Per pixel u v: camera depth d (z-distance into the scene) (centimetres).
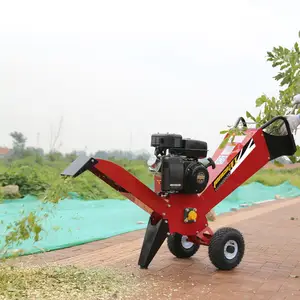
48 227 744
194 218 543
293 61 652
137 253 634
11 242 493
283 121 583
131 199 534
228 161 569
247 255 638
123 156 1270
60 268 519
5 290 421
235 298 440
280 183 1880
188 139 535
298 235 816
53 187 497
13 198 978
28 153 1140
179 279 504
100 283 467
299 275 532
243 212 1185
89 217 883
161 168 524
